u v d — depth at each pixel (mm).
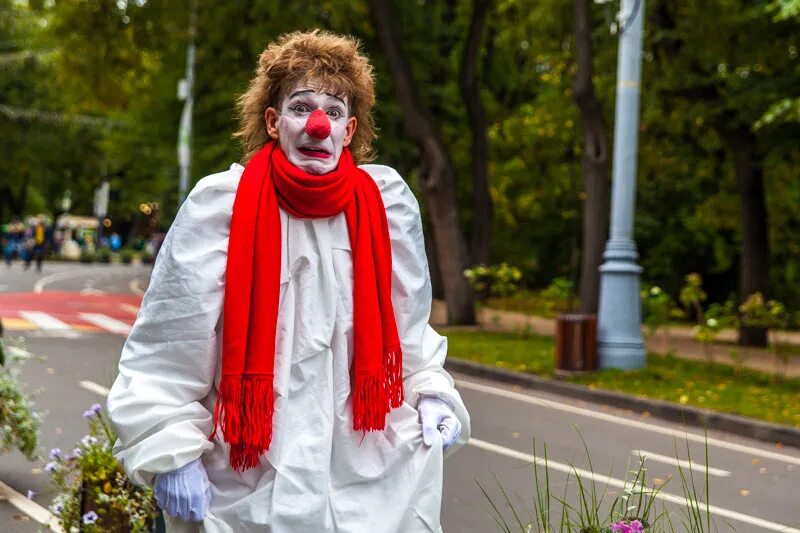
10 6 56438
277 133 2936
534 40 26141
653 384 13750
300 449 2766
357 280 2859
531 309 31281
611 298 14828
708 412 11836
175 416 2723
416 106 22328
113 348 16188
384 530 2844
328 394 2811
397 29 22266
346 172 2902
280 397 2773
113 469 4953
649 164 26859
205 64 29531
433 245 35094
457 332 20641
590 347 14492
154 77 33969
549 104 29734
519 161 39875
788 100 16234
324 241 2852
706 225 35375
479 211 29891
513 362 15602
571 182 38312
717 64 21672
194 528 2797
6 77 56594
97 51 25719
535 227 42625
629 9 14891
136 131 44156
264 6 23469
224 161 29562
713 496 8047
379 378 2828
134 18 25203
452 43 30562
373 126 3104
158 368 2754
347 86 2926
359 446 2861
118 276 43625
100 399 11070
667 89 21266
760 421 11344
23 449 7266
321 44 2938
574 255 40094
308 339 2803
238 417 2707
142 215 84625
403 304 2990
